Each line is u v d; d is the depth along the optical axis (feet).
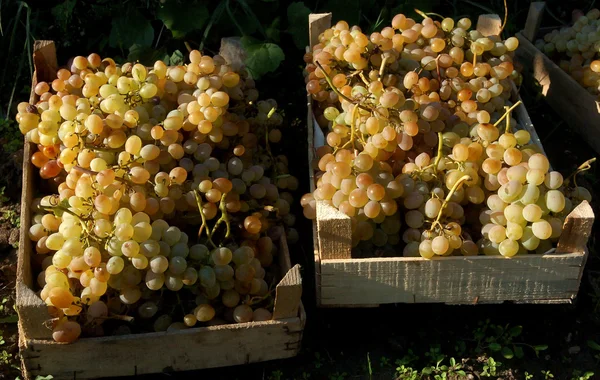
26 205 4.49
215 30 5.89
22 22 5.83
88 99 4.69
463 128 4.74
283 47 6.07
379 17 5.93
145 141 4.59
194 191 4.21
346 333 4.65
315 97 5.06
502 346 4.59
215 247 4.32
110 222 4.25
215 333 4.17
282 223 4.75
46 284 4.18
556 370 4.55
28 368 4.13
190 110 4.63
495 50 5.17
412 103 4.65
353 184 4.36
